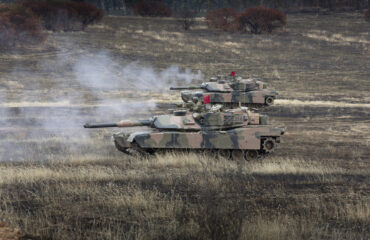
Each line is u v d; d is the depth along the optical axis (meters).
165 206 43.31
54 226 37.81
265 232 35.31
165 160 66.56
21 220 39.06
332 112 132.50
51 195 47.22
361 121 118.62
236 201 43.88
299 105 144.38
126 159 70.69
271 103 138.88
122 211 42.12
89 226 37.97
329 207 44.88
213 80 143.12
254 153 72.69
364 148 84.94
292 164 65.12
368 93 179.88
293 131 103.50
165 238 35.03
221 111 73.81
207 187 43.31
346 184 54.28
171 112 75.31
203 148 70.62
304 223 39.44
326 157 75.75
